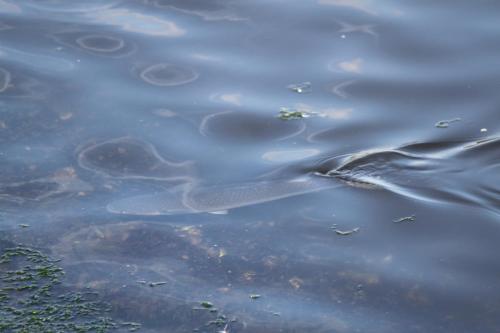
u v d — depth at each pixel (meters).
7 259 10.12
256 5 16.28
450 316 9.19
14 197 11.26
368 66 14.38
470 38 15.05
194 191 11.47
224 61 14.52
